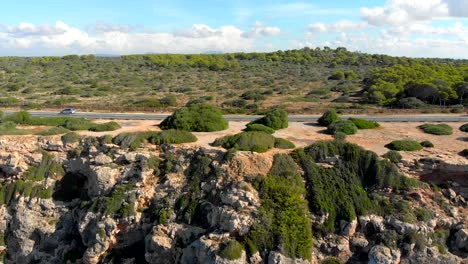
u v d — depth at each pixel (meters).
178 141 41.47
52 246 39.94
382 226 32.88
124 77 130.62
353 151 36.91
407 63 153.62
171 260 34.31
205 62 167.50
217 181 35.88
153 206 37.25
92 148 41.94
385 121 55.69
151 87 110.19
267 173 35.72
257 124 49.22
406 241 32.03
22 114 53.34
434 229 32.94
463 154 38.28
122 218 36.59
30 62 178.12
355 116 60.59
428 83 77.31
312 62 187.50
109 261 36.00
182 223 35.19
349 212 33.28
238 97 91.62
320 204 34.03
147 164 39.00
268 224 32.34
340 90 103.38
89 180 41.12
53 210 41.03
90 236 37.28
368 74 135.75
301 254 31.47
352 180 35.50
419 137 45.66
